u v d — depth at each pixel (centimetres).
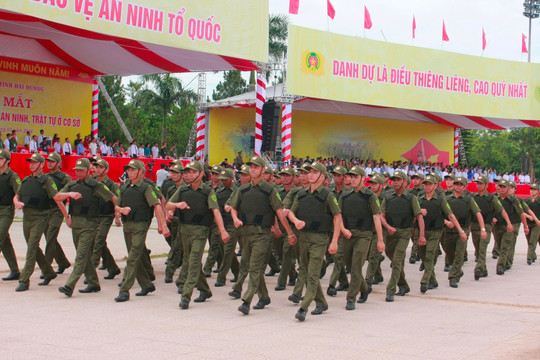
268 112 2806
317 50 2783
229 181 1105
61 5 1769
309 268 823
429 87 3145
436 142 4291
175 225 1099
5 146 2428
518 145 7600
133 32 1955
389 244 1006
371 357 639
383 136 4119
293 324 791
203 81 3553
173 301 924
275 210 853
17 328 728
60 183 1100
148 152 3128
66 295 921
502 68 3366
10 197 1008
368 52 2941
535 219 1471
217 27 2189
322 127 3919
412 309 916
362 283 962
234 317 823
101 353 629
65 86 2980
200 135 3528
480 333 762
